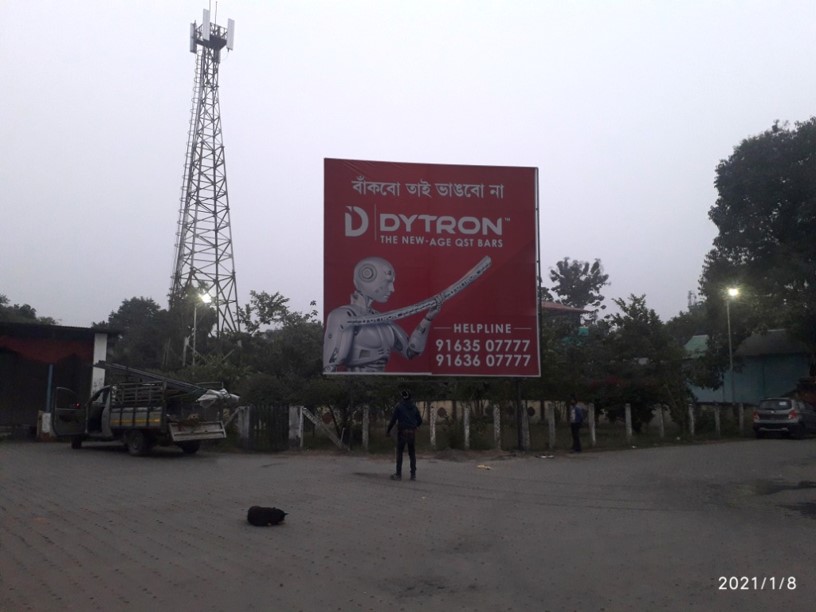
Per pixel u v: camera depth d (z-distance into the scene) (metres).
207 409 19.88
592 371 28.30
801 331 34.44
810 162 33.38
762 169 34.50
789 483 14.84
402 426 14.98
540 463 18.53
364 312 20.36
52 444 23.12
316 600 6.59
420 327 20.53
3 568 7.53
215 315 40.59
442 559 8.16
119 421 19.92
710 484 14.63
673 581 7.30
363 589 6.96
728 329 34.88
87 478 14.62
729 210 36.28
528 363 20.78
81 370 26.17
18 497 12.09
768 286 34.88
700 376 32.97
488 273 20.95
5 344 24.98
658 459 19.72
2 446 22.31
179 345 40.84
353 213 20.61
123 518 10.29
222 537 9.12
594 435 23.67
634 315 28.38
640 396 27.42
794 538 9.37
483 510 11.35
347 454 20.12
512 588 7.04
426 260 20.77
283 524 9.98
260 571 7.53
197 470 16.12
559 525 10.16
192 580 7.15
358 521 10.32
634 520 10.58
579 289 71.94
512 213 21.23
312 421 21.56
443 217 20.97
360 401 21.80
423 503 11.97
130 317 65.50
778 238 35.31
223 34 43.28
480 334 20.72
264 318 30.34
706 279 37.25
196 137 42.06
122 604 6.38
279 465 17.28
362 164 20.83
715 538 9.34
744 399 42.22
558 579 7.35
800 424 27.81
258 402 22.39
